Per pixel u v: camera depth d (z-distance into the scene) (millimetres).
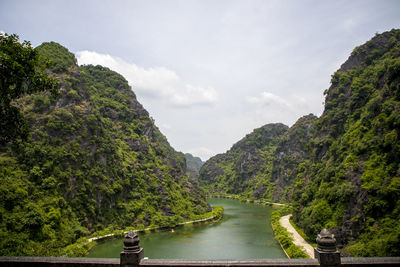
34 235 48031
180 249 59562
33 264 10875
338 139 76312
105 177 80750
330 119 86688
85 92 90562
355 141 60781
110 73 145125
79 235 60844
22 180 55938
